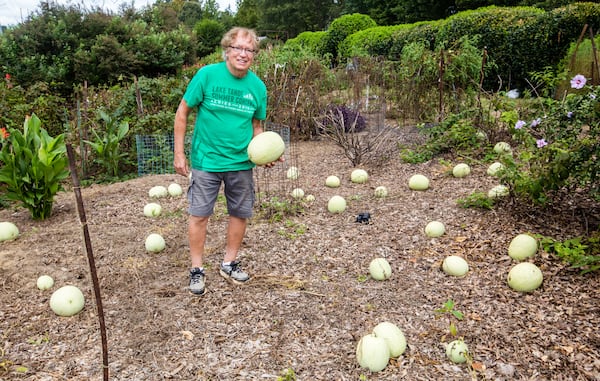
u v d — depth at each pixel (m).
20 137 5.93
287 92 8.97
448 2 30.23
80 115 8.94
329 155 9.25
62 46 19.45
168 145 8.95
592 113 4.62
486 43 13.95
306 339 3.46
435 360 3.20
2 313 3.92
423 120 10.47
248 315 3.78
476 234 4.98
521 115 6.40
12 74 18.12
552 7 20.56
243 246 5.09
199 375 3.10
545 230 4.83
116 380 3.06
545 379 2.95
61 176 6.10
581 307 3.64
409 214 5.74
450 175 7.17
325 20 53.91
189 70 16.67
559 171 4.46
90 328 3.68
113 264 4.75
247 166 3.94
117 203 6.80
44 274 4.57
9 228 5.46
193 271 4.10
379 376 3.07
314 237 5.27
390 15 35.72
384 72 11.91
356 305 3.90
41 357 3.33
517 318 3.60
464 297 3.96
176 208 6.52
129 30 20.91
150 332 3.58
